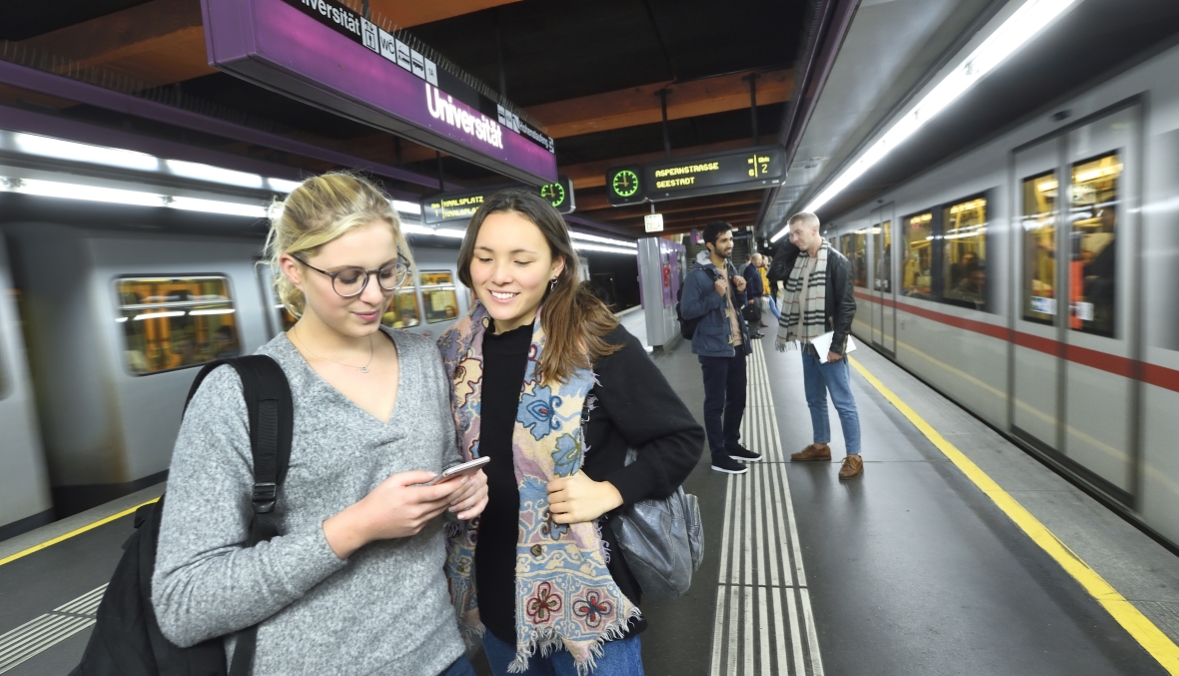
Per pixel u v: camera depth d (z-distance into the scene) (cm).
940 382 627
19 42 526
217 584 85
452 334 141
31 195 482
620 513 128
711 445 433
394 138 937
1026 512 333
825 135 625
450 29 582
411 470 106
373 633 100
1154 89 286
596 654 127
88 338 519
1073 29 335
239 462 94
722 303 423
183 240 600
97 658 90
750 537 331
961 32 345
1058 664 219
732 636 248
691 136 1152
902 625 246
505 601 135
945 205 606
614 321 132
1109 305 326
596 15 576
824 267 403
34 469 473
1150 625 235
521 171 462
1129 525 310
